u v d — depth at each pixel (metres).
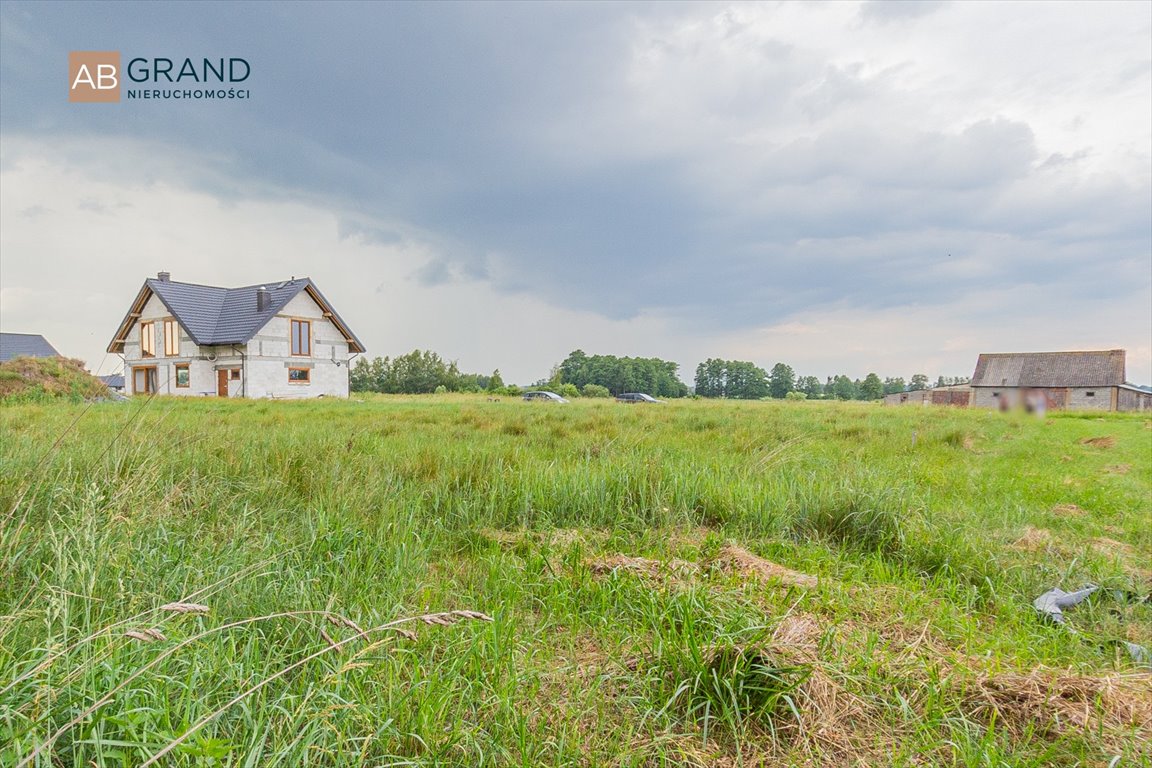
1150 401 42.81
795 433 10.55
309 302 31.86
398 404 21.78
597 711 2.14
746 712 2.12
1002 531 4.54
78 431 6.94
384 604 2.80
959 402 47.19
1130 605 3.25
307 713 1.85
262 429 8.35
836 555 3.97
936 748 1.96
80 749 1.52
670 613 2.71
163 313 31.30
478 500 4.75
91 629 2.12
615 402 29.08
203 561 3.03
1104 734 1.99
